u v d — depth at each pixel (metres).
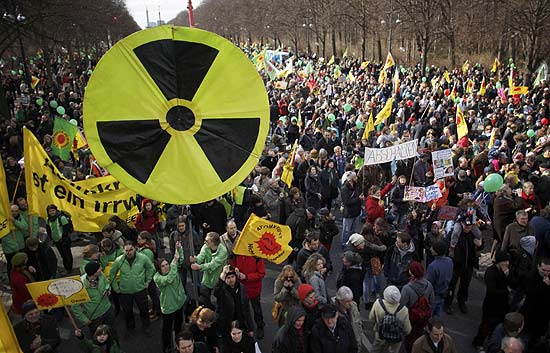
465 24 40.94
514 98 20.23
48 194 7.60
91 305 6.10
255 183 10.18
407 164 11.23
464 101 19.94
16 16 18.59
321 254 6.89
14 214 7.77
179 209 8.44
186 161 4.16
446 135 13.82
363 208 11.06
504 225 8.01
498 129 13.50
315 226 10.01
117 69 3.97
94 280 6.11
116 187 8.20
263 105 4.31
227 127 4.24
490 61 40.09
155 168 4.10
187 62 4.10
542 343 5.24
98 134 3.96
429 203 9.04
